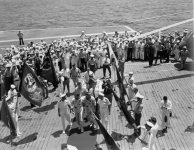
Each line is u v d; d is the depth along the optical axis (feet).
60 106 47.57
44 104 61.26
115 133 48.08
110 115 54.65
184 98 60.54
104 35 102.94
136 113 45.06
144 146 38.34
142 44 87.20
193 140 45.03
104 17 198.59
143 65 83.97
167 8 221.05
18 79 63.16
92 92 53.88
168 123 47.47
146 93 63.77
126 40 90.02
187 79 70.85
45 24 182.70
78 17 202.69
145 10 218.59
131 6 237.86
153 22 175.83
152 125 37.50
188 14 193.36
